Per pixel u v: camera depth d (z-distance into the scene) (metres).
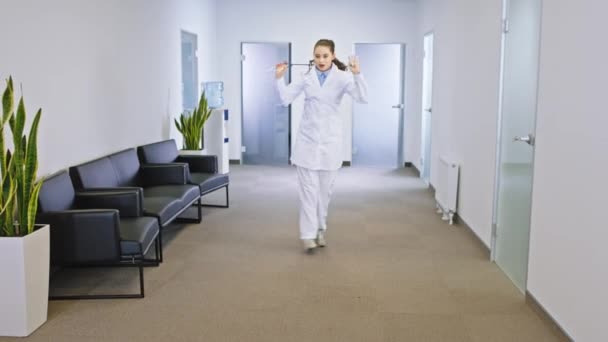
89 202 3.77
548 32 3.07
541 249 3.12
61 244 3.21
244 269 3.92
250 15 8.91
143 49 5.57
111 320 3.04
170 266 3.97
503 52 3.93
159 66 6.09
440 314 3.16
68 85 3.97
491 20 4.22
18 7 3.33
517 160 3.64
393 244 4.57
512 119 3.75
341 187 7.23
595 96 2.49
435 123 6.71
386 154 9.24
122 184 4.55
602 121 2.42
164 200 4.27
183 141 6.92
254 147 9.34
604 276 2.38
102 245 3.23
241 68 9.08
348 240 4.68
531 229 3.28
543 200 3.10
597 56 2.47
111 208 3.78
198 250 4.37
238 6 8.88
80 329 2.92
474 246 4.53
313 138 4.17
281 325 3.00
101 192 3.79
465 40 5.09
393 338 2.86
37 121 2.86
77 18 4.09
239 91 9.10
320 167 4.21
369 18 8.84
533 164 3.27
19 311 2.80
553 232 2.95
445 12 6.05
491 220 4.15
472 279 3.75
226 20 8.91
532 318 3.12
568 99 2.79
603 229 2.40
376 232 4.95
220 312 3.16
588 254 2.54
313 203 4.27
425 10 7.70
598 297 2.44
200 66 7.99
